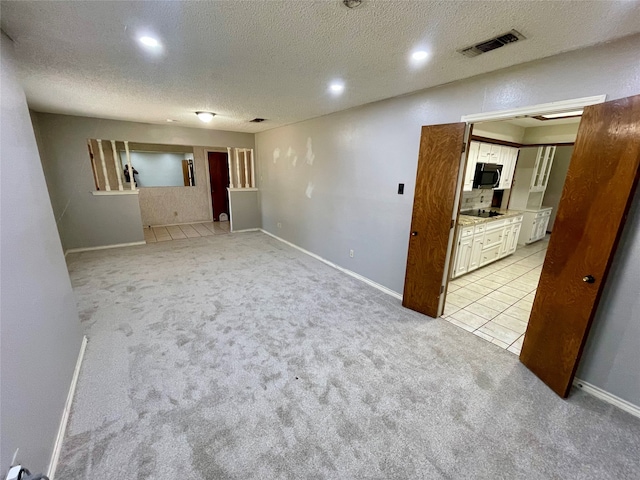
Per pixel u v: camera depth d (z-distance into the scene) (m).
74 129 4.58
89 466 1.43
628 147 1.53
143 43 1.80
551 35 1.60
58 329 1.81
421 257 2.91
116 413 1.74
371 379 2.06
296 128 4.87
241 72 2.33
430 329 2.73
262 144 6.17
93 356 2.25
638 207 1.64
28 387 1.30
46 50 1.91
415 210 2.89
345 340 2.53
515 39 1.66
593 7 1.30
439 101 2.63
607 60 1.67
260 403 1.84
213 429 1.65
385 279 3.54
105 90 2.91
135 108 3.81
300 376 2.08
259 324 2.76
